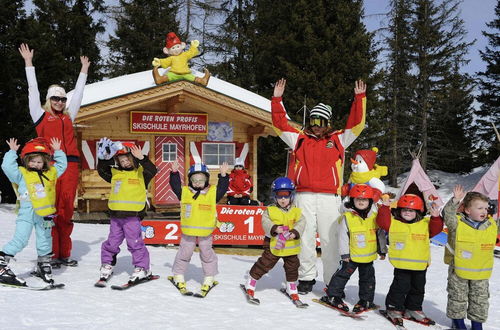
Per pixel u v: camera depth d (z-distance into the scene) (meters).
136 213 6.00
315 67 25.39
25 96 22.62
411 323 5.48
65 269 6.57
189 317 4.93
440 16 32.41
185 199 5.99
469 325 5.79
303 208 6.19
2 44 22.53
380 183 7.73
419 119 32.81
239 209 9.78
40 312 4.66
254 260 8.98
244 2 34.88
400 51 33.59
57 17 29.97
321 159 6.13
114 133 14.02
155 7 32.47
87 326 4.39
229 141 15.11
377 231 5.70
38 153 5.68
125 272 6.62
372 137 27.59
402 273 5.45
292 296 5.89
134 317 4.77
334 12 26.52
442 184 32.56
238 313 5.24
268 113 14.31
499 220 11.73
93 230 10.94
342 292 5.78
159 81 13.38
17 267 6.41
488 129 32.25
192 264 7.75
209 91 13.84
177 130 14.48
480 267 5.29
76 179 6.80
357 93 6.02
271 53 27.58
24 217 5.63
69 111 6.86
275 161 26.98
